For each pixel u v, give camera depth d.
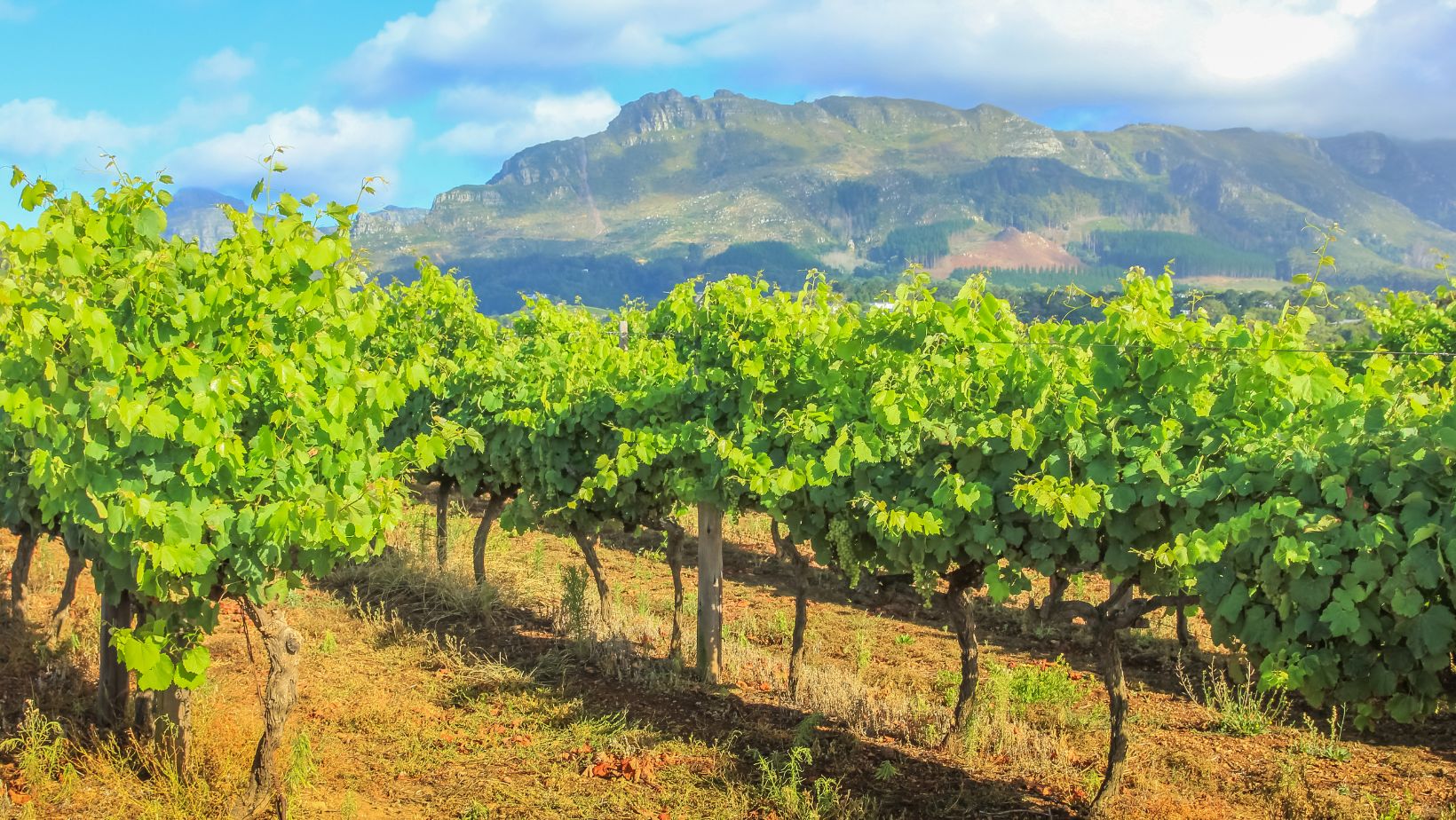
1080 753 6.92
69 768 5.53
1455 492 4.21
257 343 4.90
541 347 11.26
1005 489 5.82
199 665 4.99
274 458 5.01
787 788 5.87
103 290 4.80
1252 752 6.95
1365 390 5.32
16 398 4.57
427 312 12.10
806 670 8.23
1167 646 9.48
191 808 5.27
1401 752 6.95
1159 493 5.15
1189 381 5.24
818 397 7.60
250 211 4.96
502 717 7.14
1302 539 4.46
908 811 5.90
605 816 5.68
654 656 8.84
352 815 5.38
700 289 10.52
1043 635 9.96
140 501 4.45
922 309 6.52
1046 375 5.72
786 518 7.29
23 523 7.43
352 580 10.47
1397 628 4.24
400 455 5.68
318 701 7.15
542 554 12.66
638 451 8.09
